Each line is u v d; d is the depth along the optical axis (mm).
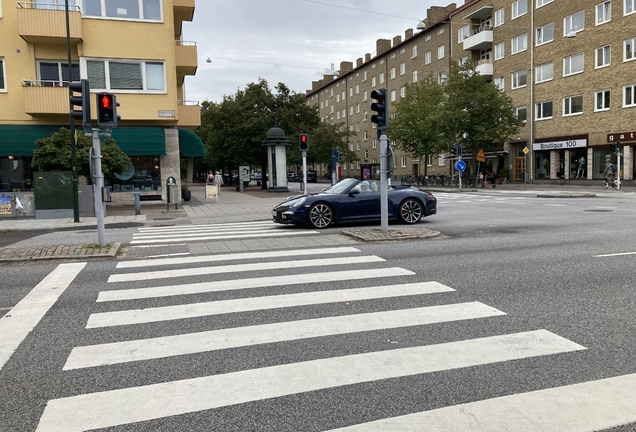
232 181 52156
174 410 3090
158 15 23219
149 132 23188
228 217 17250
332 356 3914
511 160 41438
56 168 19234
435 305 5262
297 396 3252
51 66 22641
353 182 13000
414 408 3061
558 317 4793
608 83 31922
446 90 37281
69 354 4062
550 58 36594
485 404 3096
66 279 6969
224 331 4559
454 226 12273
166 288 6285
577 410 3006
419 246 9219
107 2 22484
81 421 2969
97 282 6734
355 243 9758
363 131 70250
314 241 10164
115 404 3180
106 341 4355
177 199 22156
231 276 6918
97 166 9547
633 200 20172
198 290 6129
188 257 8633
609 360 3752
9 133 21656
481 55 45656
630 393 3219
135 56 22891
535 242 9461
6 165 22250
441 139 40344
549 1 36438
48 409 3125
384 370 3627
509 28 40688
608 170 29156
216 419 2973
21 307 5520
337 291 5926
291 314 5047
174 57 23438
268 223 15062
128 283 6629
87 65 22344
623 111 30953
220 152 42812
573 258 7723
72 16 21422
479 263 7457
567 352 3916
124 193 23516
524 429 2801
